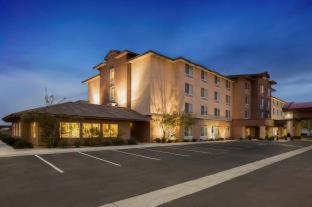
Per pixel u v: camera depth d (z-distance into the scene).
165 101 32.12
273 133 51.28
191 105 34.75
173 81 33.66
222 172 10.84
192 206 6.36
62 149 19.03
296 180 9.38
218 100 41.19
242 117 44.47
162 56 31.27
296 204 6.61
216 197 7.13
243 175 10.26
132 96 32.28
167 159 14.74
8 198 6.88
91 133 24.39
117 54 34.97
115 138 25.45
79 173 10.27
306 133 76.06
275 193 7.59
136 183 8.66
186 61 33.44
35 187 8.02
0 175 9.78
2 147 20.92
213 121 39.38
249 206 6.41
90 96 42.62
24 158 14.30
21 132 24.38
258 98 47.25
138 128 31.14
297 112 40.06
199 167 12.07
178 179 9.36
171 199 6.90
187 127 33.31
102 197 7.02
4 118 28.27
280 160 15.06
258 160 14.94
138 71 31.91
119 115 26.98
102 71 38.09
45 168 11.28
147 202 6.62
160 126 31.00
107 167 11.73
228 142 33.38
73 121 23.27
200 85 36.94
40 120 20.56
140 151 18.72
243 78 45.31
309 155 18.05
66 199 6.81
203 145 26.48
